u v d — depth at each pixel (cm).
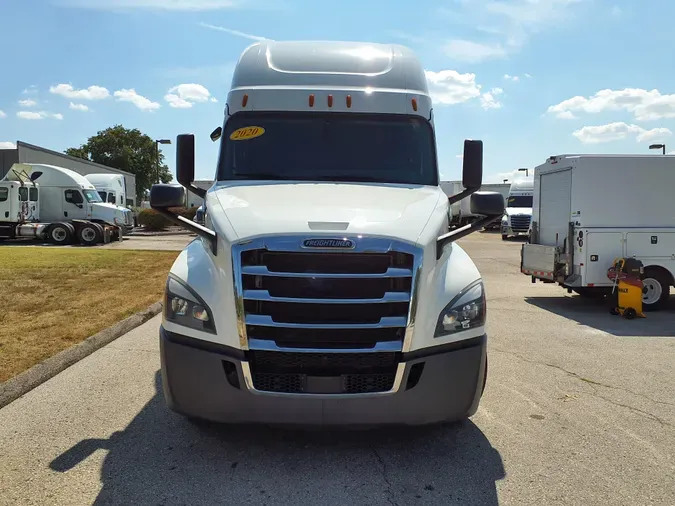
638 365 620
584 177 929
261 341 348
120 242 2611
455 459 383
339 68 534
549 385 547
